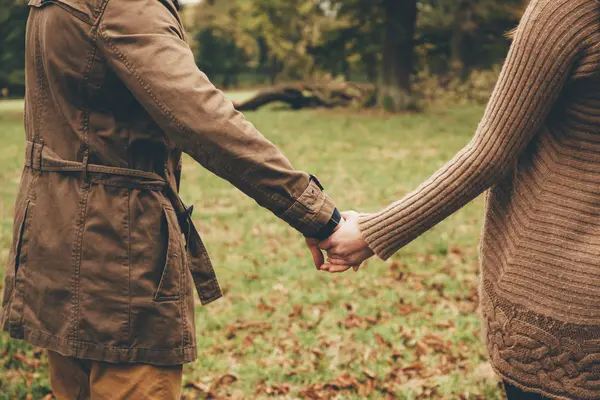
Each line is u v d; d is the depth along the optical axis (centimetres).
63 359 211
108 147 188
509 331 181
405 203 193
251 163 186
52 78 188
